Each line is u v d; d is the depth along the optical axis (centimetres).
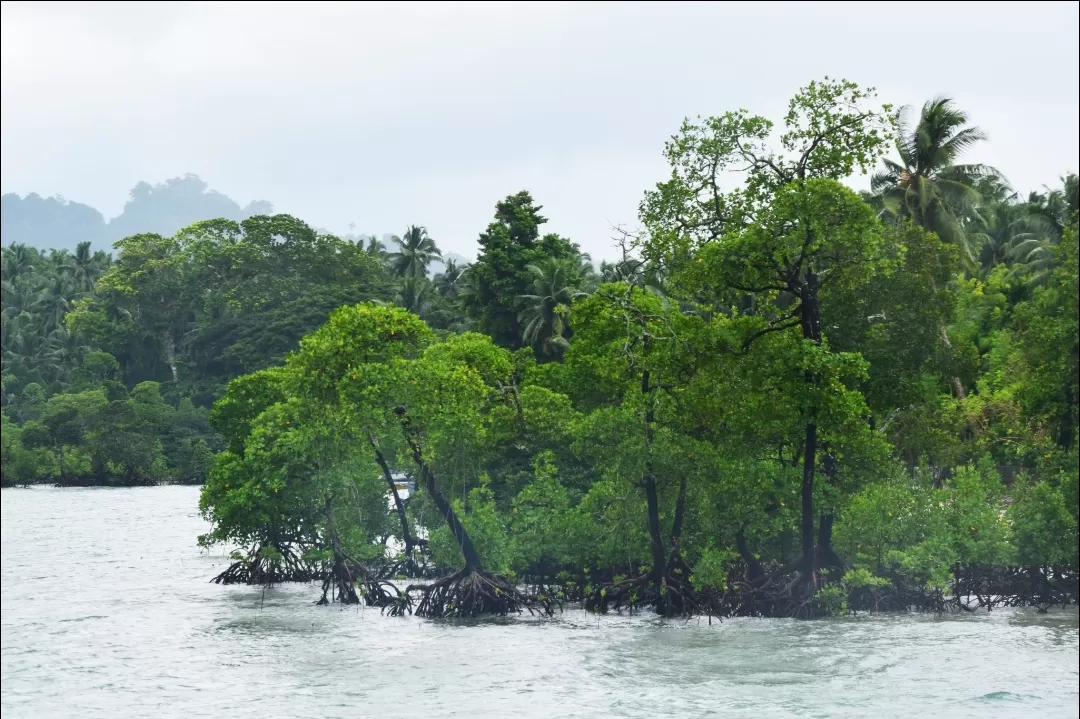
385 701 3928
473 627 5284
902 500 5594
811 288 5394
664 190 5519
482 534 5675
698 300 5725
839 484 5728
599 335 6097
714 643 4803
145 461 18288
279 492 6594
